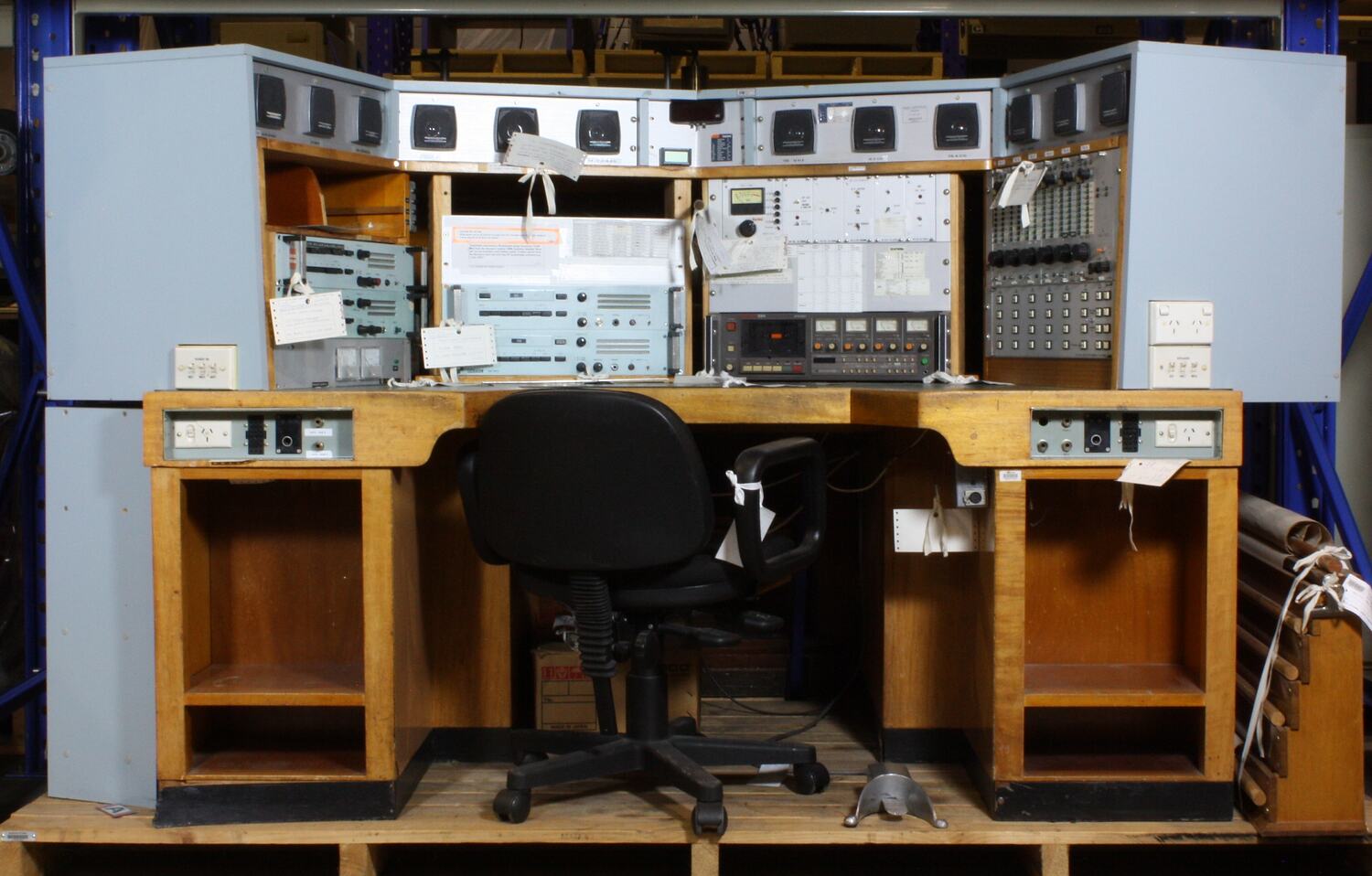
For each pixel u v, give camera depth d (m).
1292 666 1.94
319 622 2.19
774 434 2.67
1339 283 2.19
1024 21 3.45
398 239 2.53
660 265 2.57
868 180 2.53
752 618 1.97
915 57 3.40
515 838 1.93
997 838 1.92
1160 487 2.16
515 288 2.52
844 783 2.19
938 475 2.21
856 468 2.79
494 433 1.88
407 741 2.10
